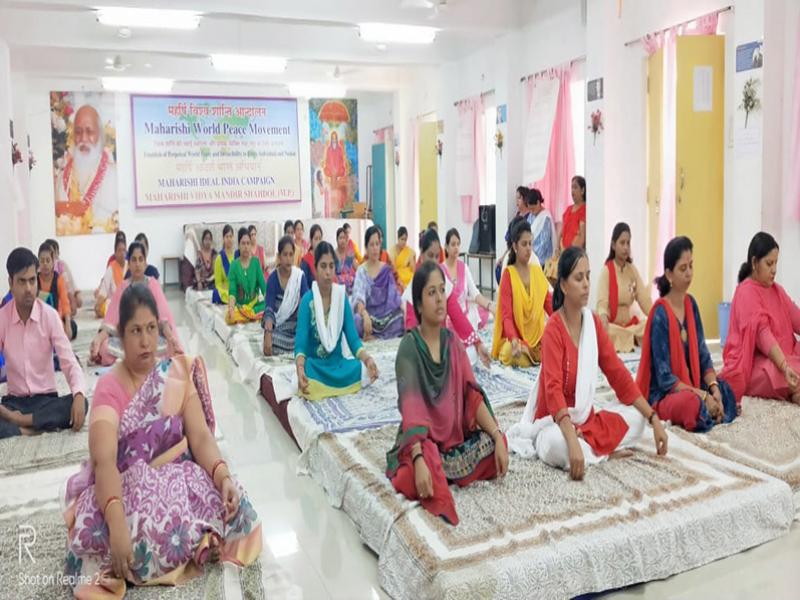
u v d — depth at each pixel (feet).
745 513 8.15
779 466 9.25
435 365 8.66
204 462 7.61
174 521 7.07
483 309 19.11
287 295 16.79
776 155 15.98
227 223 38.93
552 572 7.02
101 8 21.06
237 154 39.50
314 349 13.32
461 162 30.73
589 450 9.38
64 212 36.01
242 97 39.24
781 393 11.82
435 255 16.96
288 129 40.50
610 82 20.80
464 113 30.40
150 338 7.27
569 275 9.27
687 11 18.67
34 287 11.79
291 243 16.93
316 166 41.55
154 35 26.17
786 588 7.29
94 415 7.07
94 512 6.93
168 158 38.01
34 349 12.01
